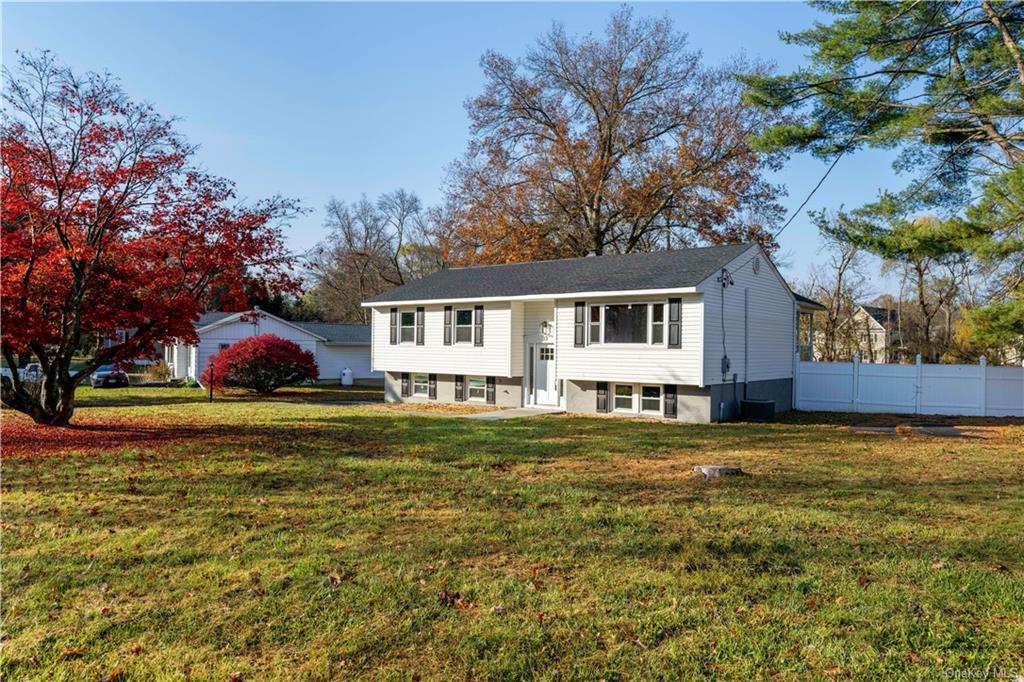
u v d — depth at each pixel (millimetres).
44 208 12023
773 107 18297
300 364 28906
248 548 5930
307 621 4512
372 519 6871
